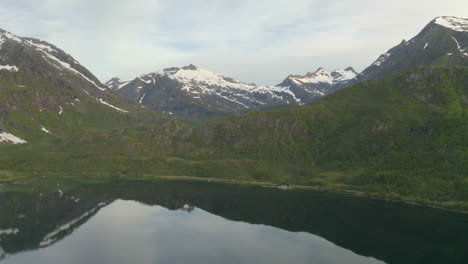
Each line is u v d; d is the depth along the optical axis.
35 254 160.62
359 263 153.00
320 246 172.50
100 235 186.88
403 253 163.50
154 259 155.75
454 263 153.38
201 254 161.88
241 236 186.88
